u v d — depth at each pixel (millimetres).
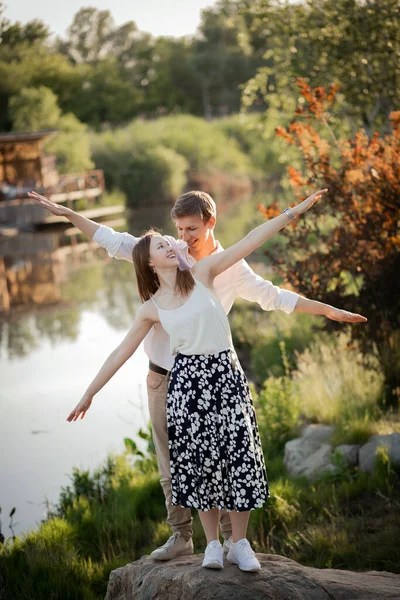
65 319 16172
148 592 3410
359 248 7645
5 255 25688
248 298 3797
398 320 8023
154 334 3604
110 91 59938
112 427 9461
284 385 8750
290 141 8078
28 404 10625
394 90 9859
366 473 6383
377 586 3371
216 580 3268
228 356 3406
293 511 6043
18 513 7164
